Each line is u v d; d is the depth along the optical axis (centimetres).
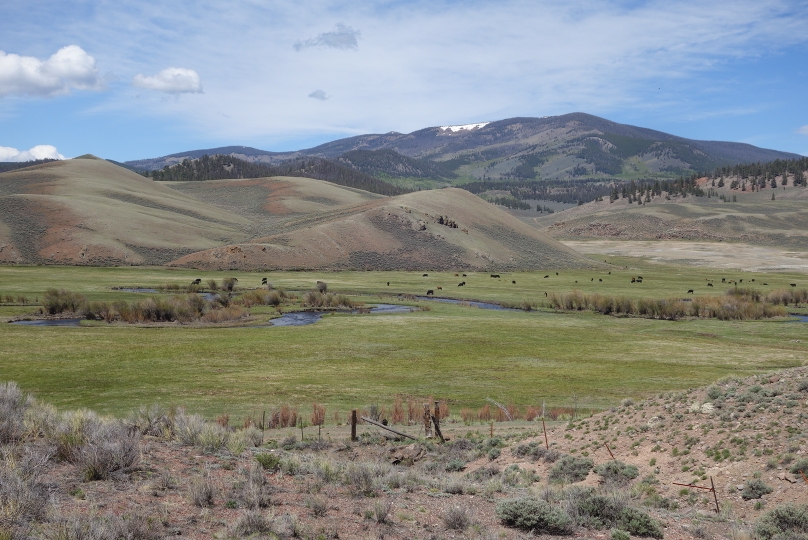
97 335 6425
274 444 2394
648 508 1532
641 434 2155
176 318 7825
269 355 5525
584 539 1202
